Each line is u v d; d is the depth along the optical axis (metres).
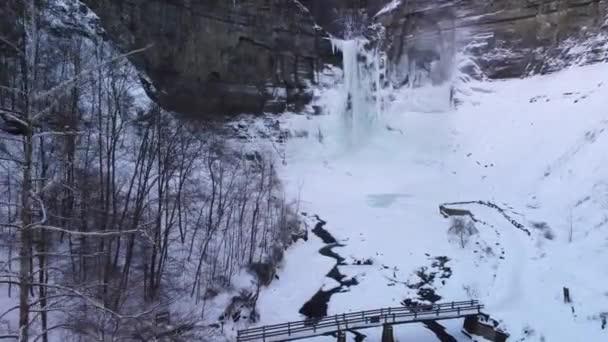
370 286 36.44
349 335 30.31
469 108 66.81
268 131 63.56
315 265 39.59
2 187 24.31
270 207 44.34
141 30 53.59
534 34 65.88
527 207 46.12
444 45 72.44
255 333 29.73
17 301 23.86
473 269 37.56
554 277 34.09
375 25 78.25
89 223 27.92
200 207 40.22
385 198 53.56
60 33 34.34
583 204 41.81
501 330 29.78
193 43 59.16
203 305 29.88
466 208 47.38
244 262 36.53
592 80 57.25
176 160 38.56
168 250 34.06
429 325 31.61
